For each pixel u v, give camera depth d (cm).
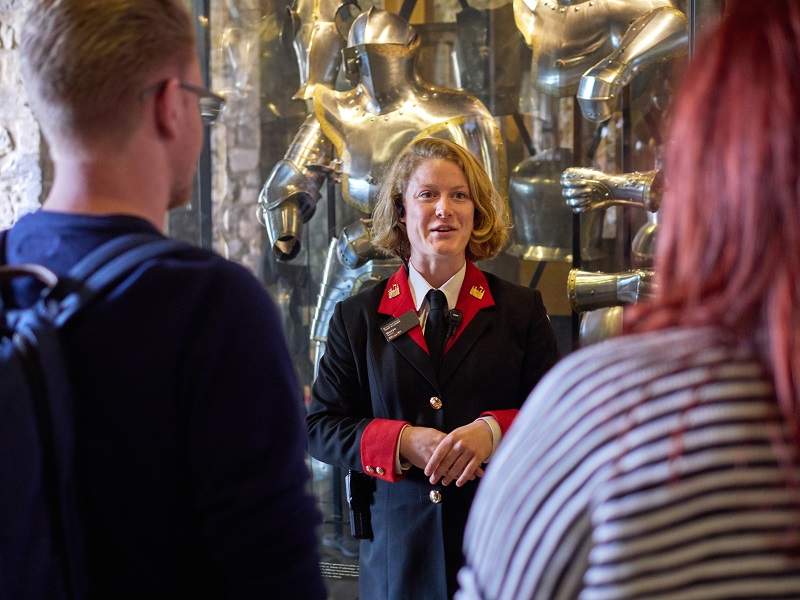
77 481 89
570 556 63
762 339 61
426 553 178
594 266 283
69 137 95
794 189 59
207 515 91
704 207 63
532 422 68
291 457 94
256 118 315
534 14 277
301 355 321
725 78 63
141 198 97
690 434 60
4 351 85
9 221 304
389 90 277
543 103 294
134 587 90
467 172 190
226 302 91
